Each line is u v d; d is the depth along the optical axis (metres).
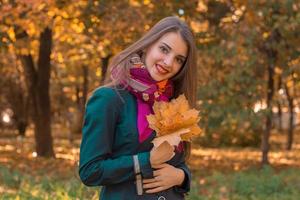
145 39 2.87
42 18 11.51
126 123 2.75
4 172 9.47
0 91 31.56
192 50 2.89
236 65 12.09
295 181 11.14
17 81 30.67
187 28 2.88
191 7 12.55
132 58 2.84
